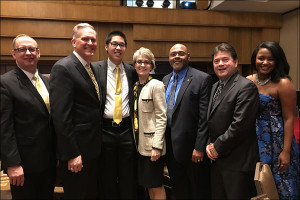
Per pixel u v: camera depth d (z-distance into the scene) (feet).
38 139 6.04
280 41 17.95
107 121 6.77
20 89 6.02
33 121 6.03
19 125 5.97
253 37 17.80
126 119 6.92
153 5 16.78
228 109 6.09
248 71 18.24
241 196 5.99
